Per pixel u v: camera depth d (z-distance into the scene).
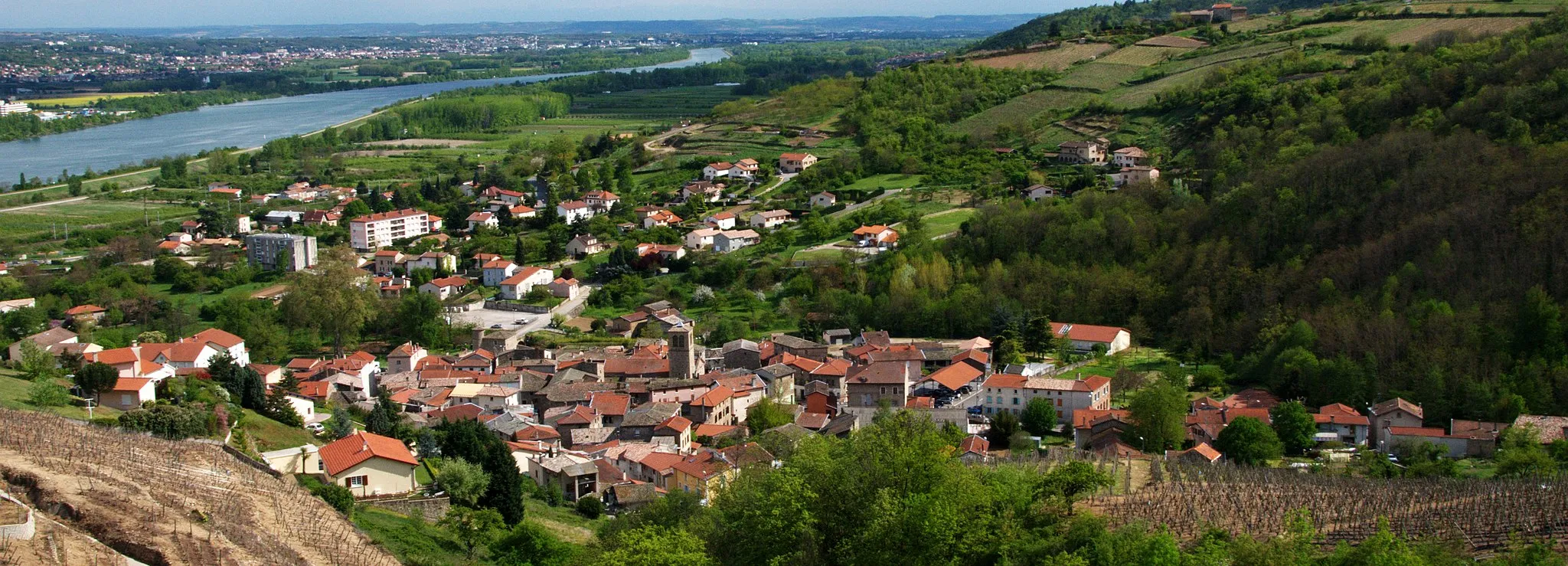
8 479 78.88
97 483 81.44
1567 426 142.25
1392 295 180.25
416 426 159.50
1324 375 165.62
